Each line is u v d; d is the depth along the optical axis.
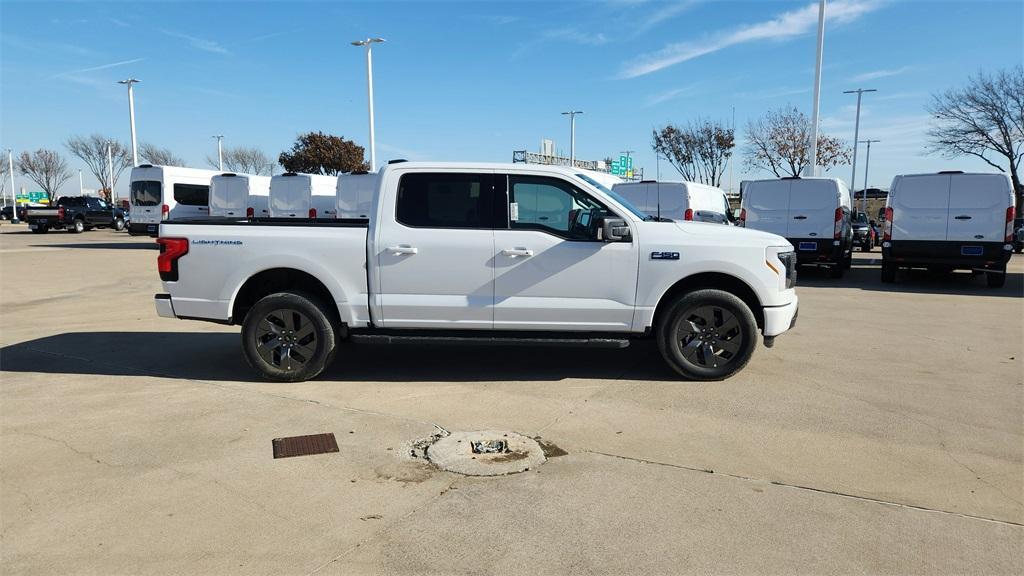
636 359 6.88
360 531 3.36
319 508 3.60
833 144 36.88
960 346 7.56
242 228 5.96
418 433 4.70
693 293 5.90
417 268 5.83
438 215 5.88
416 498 3.71
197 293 6.04
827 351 7.27
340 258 5.89
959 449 4.44
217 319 6.06
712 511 3.56
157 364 6.69
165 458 4.25
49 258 19.11
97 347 7.45
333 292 5.91
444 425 4.89
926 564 3.07
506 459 4.21
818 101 20.84
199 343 7.68
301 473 4.03
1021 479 3.98
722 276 6.09
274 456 4.29
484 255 5.81
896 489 3.84
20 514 3.53
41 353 7.15
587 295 5.86
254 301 6.34
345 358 6.92
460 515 3.52
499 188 5.89
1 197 74.50
